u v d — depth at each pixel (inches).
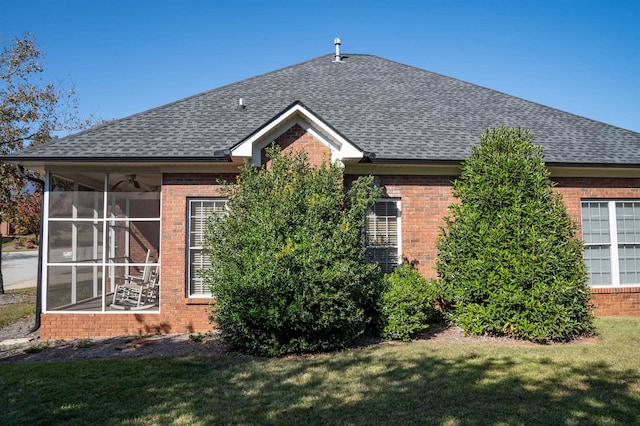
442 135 532.7
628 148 545.3
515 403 252.1
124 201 487.8
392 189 493.7
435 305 478.0
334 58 764.0
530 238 401.7
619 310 524.4
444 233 451.8
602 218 535.5
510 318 402.3
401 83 680.4
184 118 528.4
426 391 271.9
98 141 469.4
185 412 245.4
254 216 370.3
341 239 368.2
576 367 316.8
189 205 464.1
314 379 296.4
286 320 343.9
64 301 464.1
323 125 440.1
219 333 407.8
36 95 807.7
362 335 417.4
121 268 541.3
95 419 238.7
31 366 338.6
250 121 521.3
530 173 421.7
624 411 239.1
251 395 269.7
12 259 1537.9
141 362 345.1
